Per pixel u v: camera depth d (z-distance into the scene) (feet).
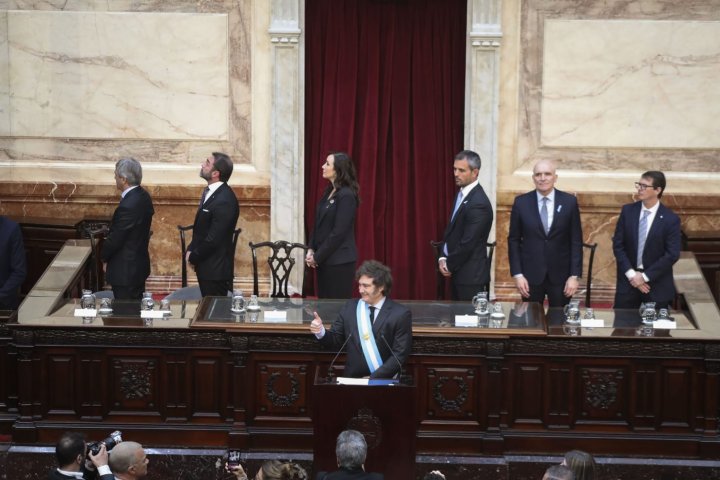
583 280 55.72
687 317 40.88
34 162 55.62
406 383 34.22
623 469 38.04
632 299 44.24
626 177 55.21
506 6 54.29
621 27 54.24
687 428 38.58
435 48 55.01
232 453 34.63
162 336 38.45
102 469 30.94
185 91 55.21
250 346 38.29
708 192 55.01
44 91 55.16
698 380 38.32
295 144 54.95
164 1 54.70
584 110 54.85
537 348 38.42
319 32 55.01
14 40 54.80
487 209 44.11
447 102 55.31
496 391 38.29
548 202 44.75
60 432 38.60
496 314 39.70
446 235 45.27
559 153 55.26
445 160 55.67
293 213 55.36
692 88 54.54
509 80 54.80
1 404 39.91
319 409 33.94
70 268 44.21
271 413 38.68
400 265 56.18
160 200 55.47
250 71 55.11
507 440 38.68
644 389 38.47
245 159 55.77
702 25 54.13
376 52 54.90
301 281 55.83
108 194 55.57
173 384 38.73
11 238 43.21
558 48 54.49
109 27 54.75
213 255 45.11
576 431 38.75
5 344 39.65
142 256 45.27
